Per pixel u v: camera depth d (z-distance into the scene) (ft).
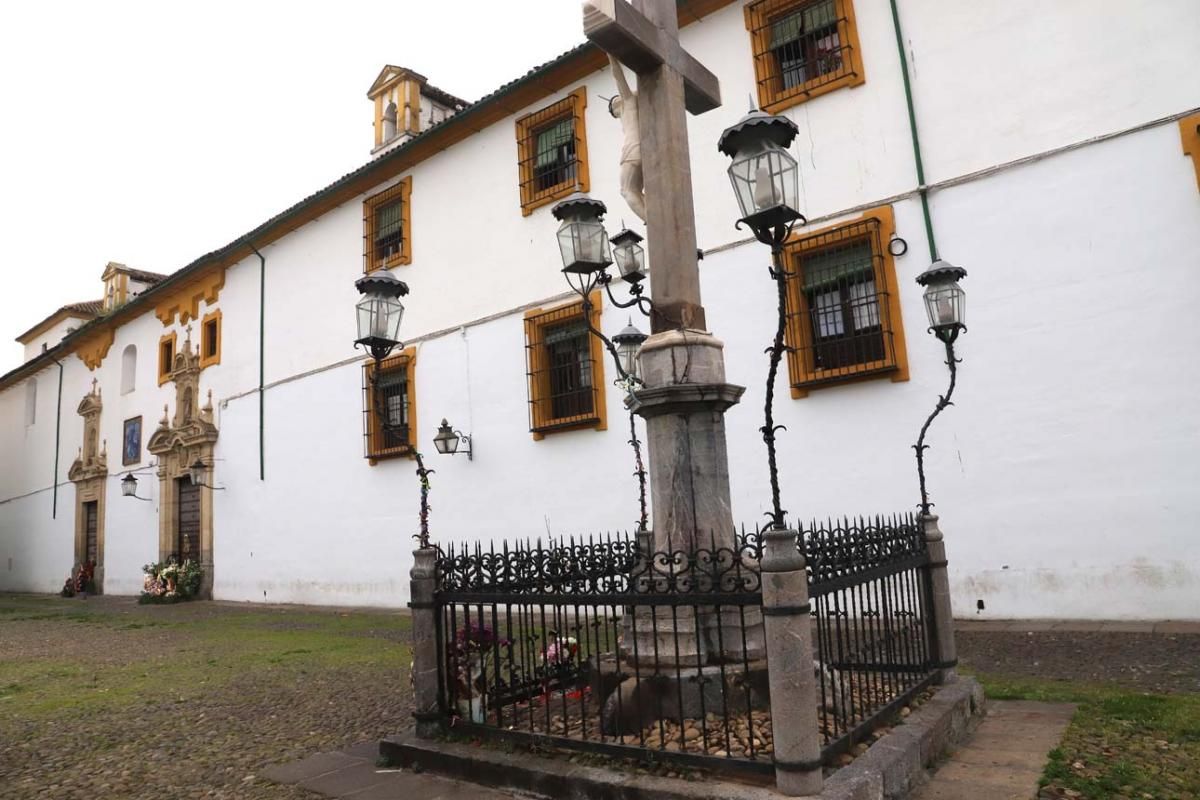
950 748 14.69
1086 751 14.30
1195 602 25.48
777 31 36.35
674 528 14.84
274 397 60.80
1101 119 28.19
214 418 66.69
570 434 41.96
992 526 29.19
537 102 45.24
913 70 32.24
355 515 53.06
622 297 40.29
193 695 25.22
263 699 23.97
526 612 17.66
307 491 56.85
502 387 45.16
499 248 46.29
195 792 15.39
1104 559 27.09
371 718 20.59
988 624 28.14
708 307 36.70
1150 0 27.61
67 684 28.68
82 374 89.86
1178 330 26.37
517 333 44.80
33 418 101.14
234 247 63.93
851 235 32.89
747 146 12.80
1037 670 21.38
